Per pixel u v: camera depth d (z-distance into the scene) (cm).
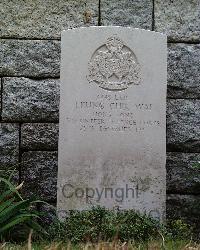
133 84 169
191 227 174
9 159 185
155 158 168
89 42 169
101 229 150
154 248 135
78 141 167
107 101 168
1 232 156
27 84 187
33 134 186
